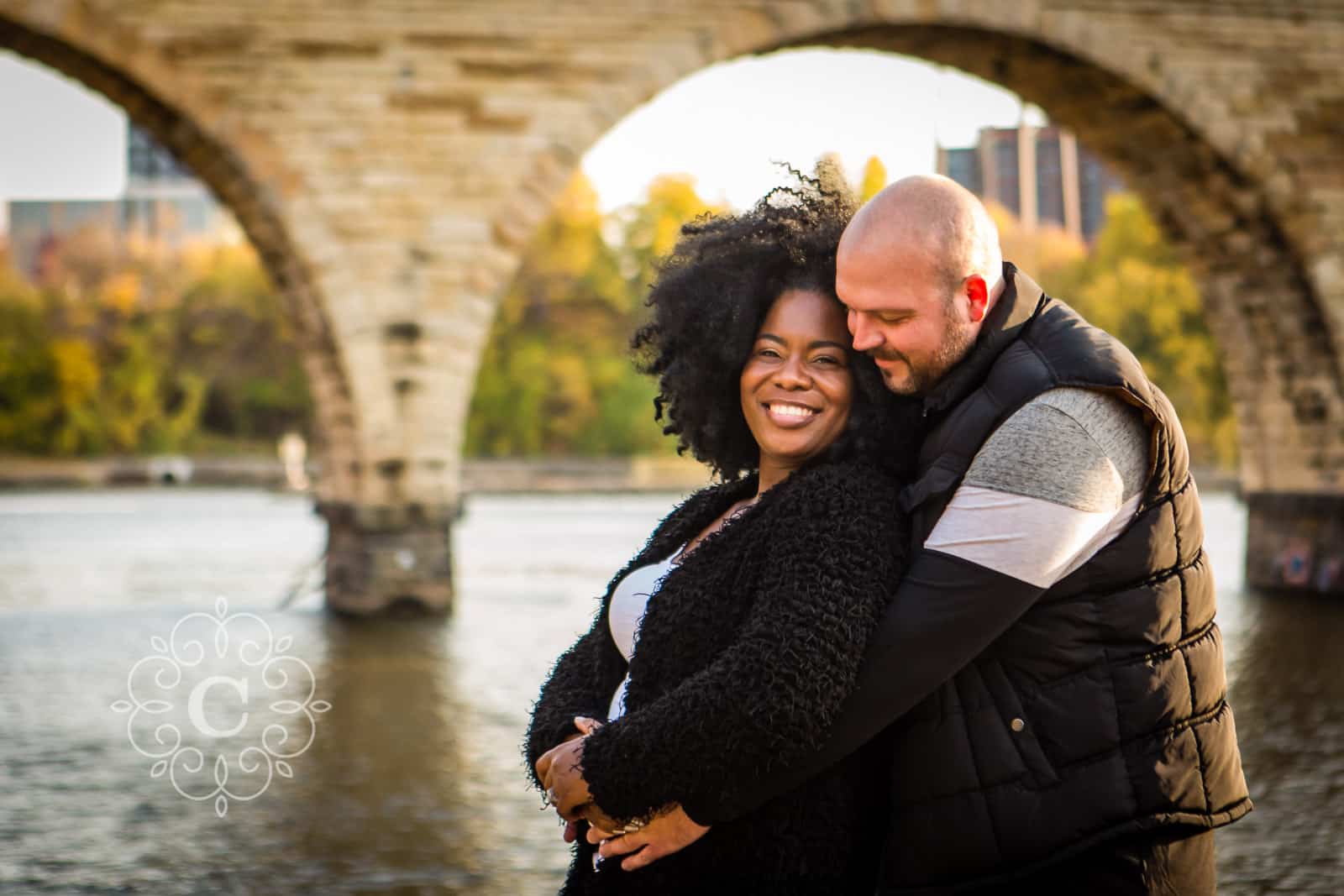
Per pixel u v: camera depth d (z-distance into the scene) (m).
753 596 2.63
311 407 77.00
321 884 7.07
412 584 17.64
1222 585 21.55
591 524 35.88
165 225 116.56
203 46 16.83
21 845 7.83
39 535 33.25
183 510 44.75
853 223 2.66
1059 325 2.61
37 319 74.19
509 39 17.52
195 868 7.36
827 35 18.58
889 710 2.46
